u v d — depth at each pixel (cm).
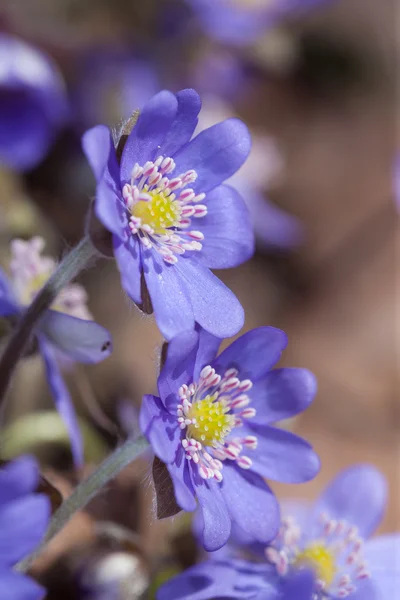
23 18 30
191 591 17
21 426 22
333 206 37
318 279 35
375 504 19
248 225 17
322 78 42
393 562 19
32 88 26
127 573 19
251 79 34
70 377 25
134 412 22
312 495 26
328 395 31
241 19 32
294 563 18
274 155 32
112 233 16
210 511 16
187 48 32
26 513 15
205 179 17
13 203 25
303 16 39
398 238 36
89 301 29
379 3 45
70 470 21
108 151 16
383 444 30
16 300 20
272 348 17
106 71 30
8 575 15
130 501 20
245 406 17
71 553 19
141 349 28
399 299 34
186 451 16
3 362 17
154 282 16
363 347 33
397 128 40
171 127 17
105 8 33
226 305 17
